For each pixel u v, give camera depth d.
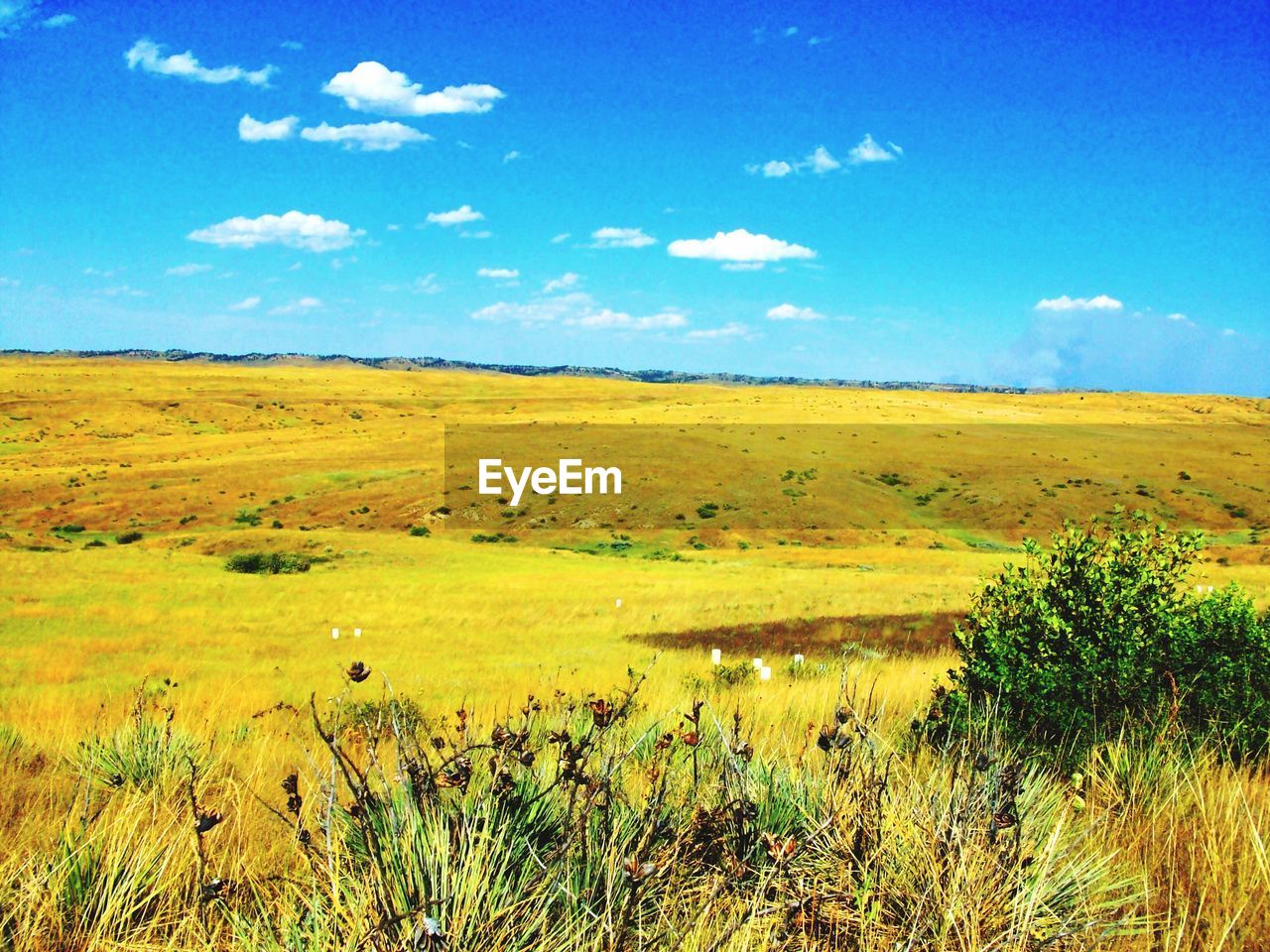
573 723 4.27
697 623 30.53
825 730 3.39
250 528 79.94
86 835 3.36
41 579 41.25
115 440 140.88
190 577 44.84
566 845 2.67
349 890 2.49
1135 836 3.60
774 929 2.58
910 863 2.86
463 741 3.17
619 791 3.28
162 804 4.13
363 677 2.93
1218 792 4.15
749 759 3.47
